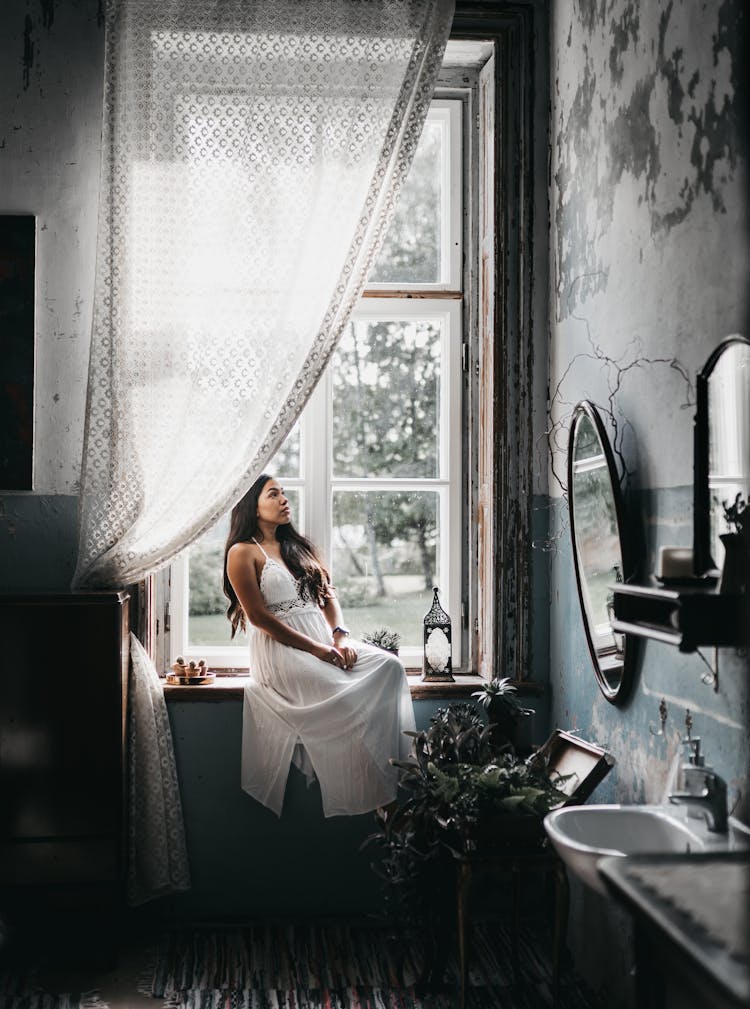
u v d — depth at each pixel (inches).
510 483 141.9
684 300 94.0
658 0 100.2
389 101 132.9
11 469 133.1
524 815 104.4
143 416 129.4
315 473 148.7
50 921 126.0
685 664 94.2
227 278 130.6
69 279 135.2
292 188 131.7
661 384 99.1
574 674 129.7
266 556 137.7
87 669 121.0
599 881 73.0
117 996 113.4
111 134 129.0
